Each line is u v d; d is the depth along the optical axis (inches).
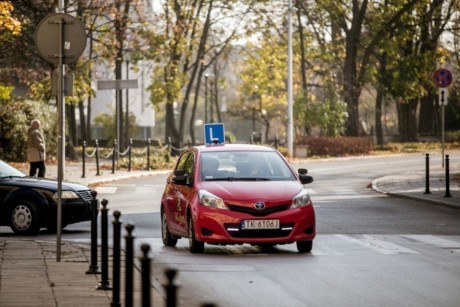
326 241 1157.1
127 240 565.0
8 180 1272.1
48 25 911.0
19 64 3046.3
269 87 5600.4
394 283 815.1
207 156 1100.5
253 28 4448.8
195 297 738.2
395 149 4212.6
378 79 4719.5
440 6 4724.4
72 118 4279.0
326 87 4131.4
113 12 3339.1
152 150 3287.4
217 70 6107.3
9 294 703.1
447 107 5354.3
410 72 4658.0
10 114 2965.1
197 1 4389.8
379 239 1176.8
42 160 1996.8
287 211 1021.2
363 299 730.8
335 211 1577.3
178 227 1091.3
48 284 756.6
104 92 6392.7
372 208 1632.6
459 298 737.6
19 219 1251.8
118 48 3464.6
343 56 4719.5
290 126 3671.3
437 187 2033.7
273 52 4815.5
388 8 4498.0
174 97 4239.7
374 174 2593.5
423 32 4766.2
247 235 1013.8
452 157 3422.7
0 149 2979.8
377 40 4490.7
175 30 4047.7
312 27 4731.8
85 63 3435.0
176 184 1115.3
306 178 1097.4
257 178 1071.6
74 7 3297.2
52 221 1253.7
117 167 2883.9
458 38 4886.8
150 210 1604.3
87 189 1302.9
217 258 995.3
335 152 3806.6
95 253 824.3
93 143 5113.2
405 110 5113.2
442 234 1238.3
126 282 563.8
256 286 798.5
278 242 1019.3
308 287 792.3
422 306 701.9
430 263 948.0
